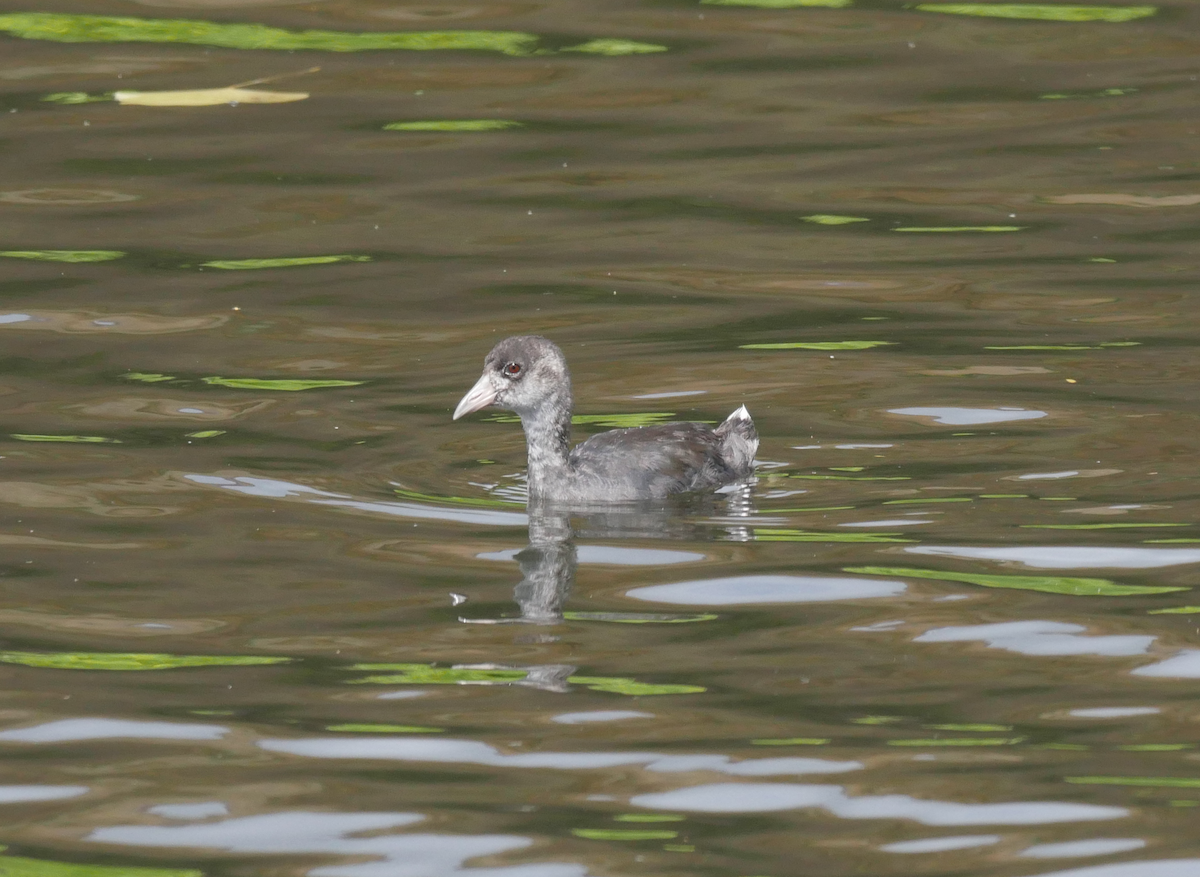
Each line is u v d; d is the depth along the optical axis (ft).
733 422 52.26
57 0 94.94
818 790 33.19
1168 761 33.86
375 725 36.01
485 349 60.59
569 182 75.97
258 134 81.05
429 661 38.96
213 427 54.13
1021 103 82.84
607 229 71.46
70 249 69.62
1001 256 68.03
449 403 56.70
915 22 92.68
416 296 65.41
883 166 77.20
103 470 50.55
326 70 86.79
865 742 34.88
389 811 32.68
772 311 63.36
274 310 64.28
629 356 59.88
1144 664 37.86
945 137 79.71
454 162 78.07
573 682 37.83
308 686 37.76
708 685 37.52
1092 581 42.22
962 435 52.44
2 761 34.53
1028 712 35.94
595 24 92.48
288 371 58.85
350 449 52.85
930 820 32.01
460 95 84.53
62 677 38.11
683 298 64.85
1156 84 84.53
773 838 31.55
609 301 64.75
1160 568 42.83
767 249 69.41
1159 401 54.29
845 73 86.22
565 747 35.01
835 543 45.29
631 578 43.62
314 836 31.89
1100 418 53.21
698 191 74.95
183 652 39.40
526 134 80.69
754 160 77.97
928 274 66.44
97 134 80.69
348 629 40.60
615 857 30.99
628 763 34.35
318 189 75.46
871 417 54.19
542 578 43.73
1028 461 50.19
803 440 52.70
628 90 84.69
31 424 54.03
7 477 49.85
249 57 88.07
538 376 50.03
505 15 93.50
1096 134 79.51
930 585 42.39
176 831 32.07
